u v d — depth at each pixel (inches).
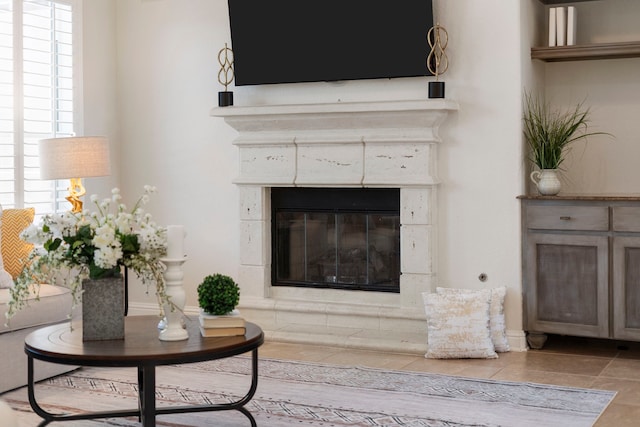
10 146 228.5
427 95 222.8
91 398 174.9
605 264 203.9
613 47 209.6
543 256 211.5
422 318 220.8
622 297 202.4
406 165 222.5
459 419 158.7
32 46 234.7
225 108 238.7
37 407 146.5
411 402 170.2
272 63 237.1
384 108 218.7
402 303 225.5
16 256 200.8
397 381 186.9
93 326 140.3
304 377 191.3
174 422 159.3
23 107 231.8
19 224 203.5
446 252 223.3
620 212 201.3
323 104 226.5
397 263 233.9
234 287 146.1
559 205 208.4
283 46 235.1
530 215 212.2
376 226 236.2
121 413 151.2
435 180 220.1
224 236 252.2
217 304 144.4
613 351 214.8
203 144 253.4
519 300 215.0
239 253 248.4
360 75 227.1
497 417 159.6
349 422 157.6
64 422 159.3
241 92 246.7
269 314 241.9
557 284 210.1
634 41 210.8
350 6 225.3
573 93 229.3
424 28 217.9
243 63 241.0
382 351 217.8
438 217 223.8
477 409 164.9
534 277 212.4
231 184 250.2
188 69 254.1
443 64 220.2
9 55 228.1
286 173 237.9
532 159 219.8
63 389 181.9
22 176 231.3
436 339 207.9
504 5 213.0
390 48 222.4
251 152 242.2
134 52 261.1
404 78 225.5
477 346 206.2
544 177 213.5
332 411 164.7
